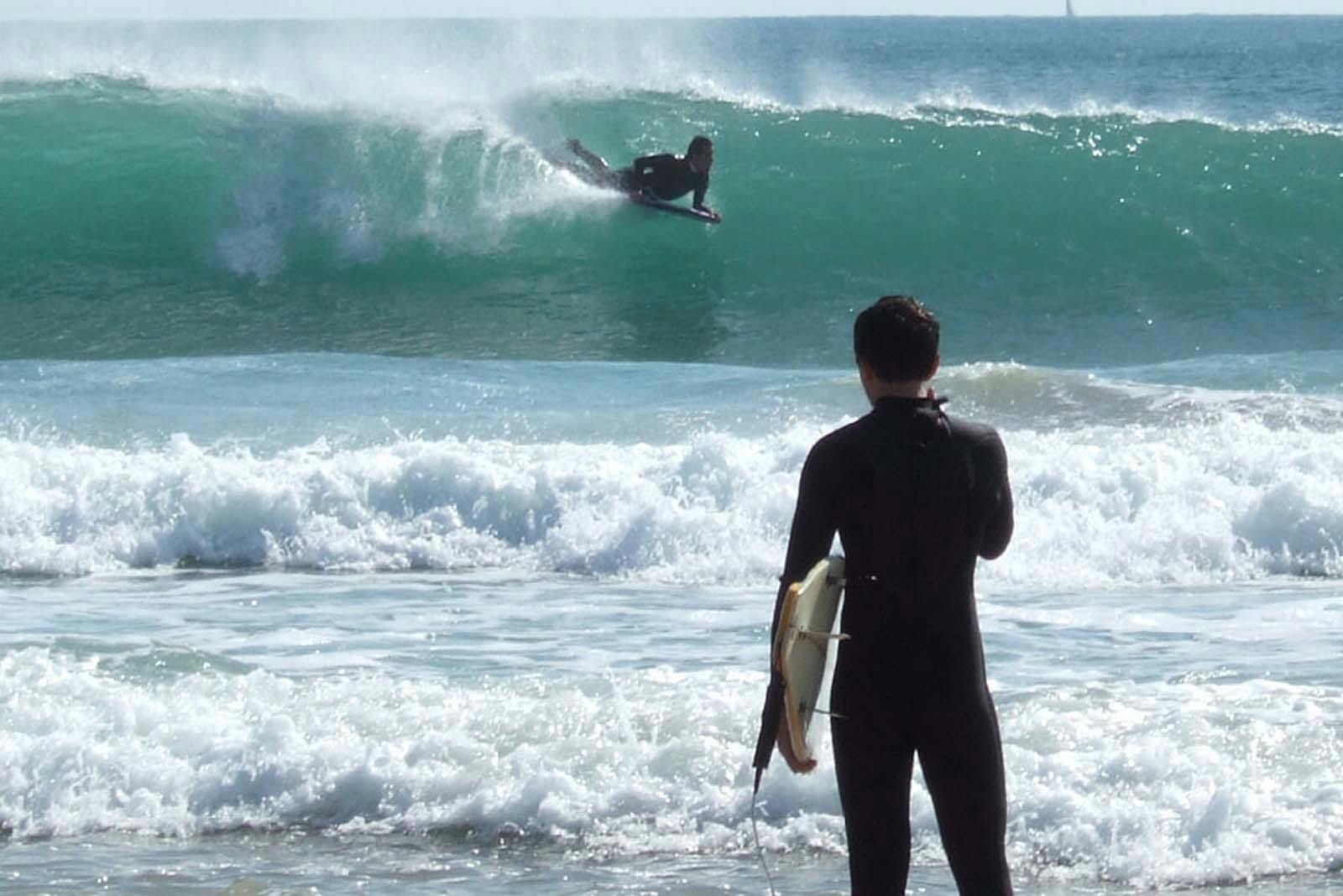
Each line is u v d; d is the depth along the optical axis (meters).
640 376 59.31
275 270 79.94
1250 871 19.95
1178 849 20.31
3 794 22.98
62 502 40.84
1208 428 44.56
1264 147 86.25
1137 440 43.78
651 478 40.91
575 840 21.59
